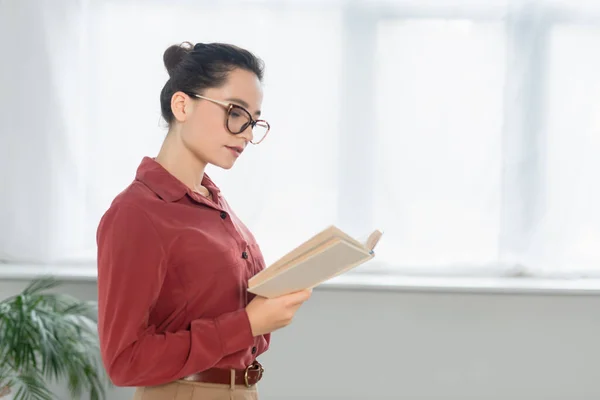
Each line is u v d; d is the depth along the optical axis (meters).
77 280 3.80
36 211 4.00
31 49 3.97
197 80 1.92
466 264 4.09
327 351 3.95
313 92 4.05
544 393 3.99
